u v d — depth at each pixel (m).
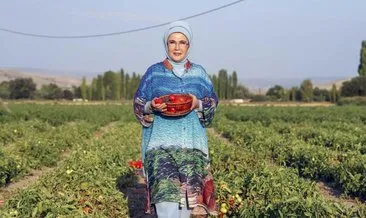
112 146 15.41
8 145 18.89
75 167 10.08
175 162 5.42
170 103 5.35
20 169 12.64
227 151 12.98
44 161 14.80
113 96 107.25
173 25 5.49
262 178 8.38
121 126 29.34
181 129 5.50
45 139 17.52
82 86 102.25
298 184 8.67
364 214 6.53
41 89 101.44
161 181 5.30
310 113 41.22
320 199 6.85
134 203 9.20
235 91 107.56
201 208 5.81
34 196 7.32
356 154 12.72
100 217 7.16
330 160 12.79
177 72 5.55
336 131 20.61
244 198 7.98
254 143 17.34
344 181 10.90
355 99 71.06
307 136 20.97
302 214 6.43
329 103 80.75
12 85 94.44
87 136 23.62
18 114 38.00
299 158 13.64
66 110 45.62
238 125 26.91
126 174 10.92
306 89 91.50
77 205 7.47
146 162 5.55
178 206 5.32
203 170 5.55
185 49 5.54
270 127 26.52
